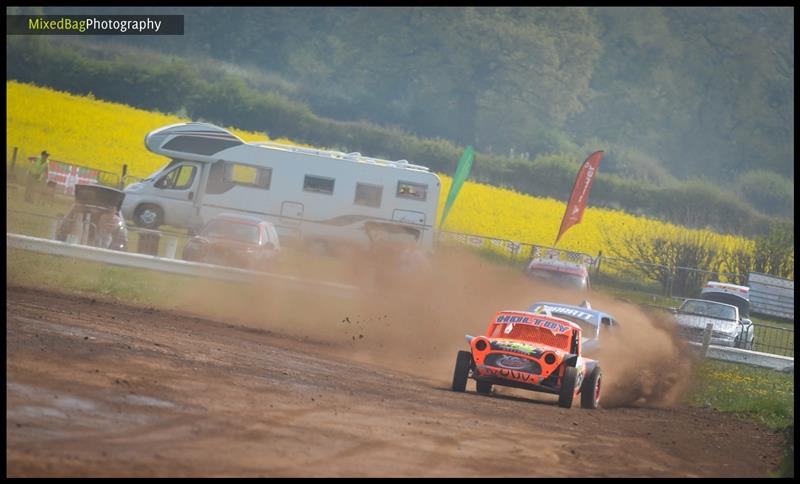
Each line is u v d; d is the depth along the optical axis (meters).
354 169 149.12
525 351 54.97
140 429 30.17
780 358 102.44
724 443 48.66
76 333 48.44
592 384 57.59
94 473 24.50
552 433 43.16
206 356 49.38
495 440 38.56
